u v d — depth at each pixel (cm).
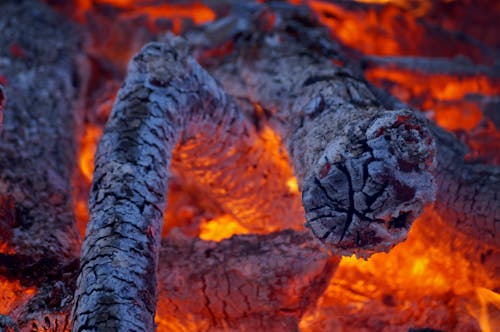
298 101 98
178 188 118
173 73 96
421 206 84
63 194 105
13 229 100
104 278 85
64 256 98
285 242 96
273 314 95
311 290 95
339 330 96
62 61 121
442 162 98
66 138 112
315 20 115
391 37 139
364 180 83
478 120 125
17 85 114
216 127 100
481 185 97
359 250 85
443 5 155
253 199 105
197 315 95
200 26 115
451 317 97
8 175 104
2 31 122
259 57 107
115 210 88
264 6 114
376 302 98
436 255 98
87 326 83
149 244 88
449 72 128
